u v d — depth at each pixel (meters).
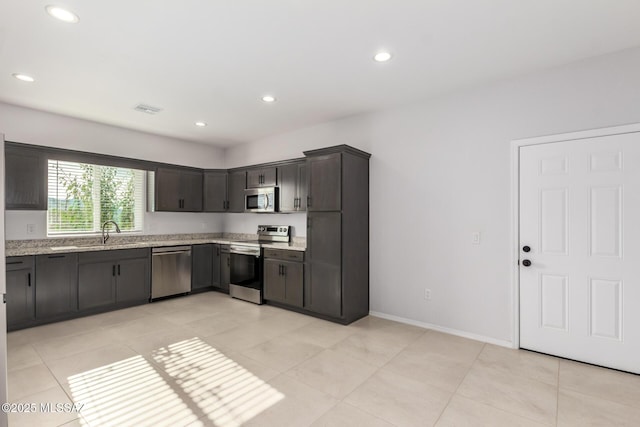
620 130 2.59
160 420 1.98
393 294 3.85
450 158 3.43
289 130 4.93
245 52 2.62
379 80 3.15
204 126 4.72
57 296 3.73
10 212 3.81
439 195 3.51
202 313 4.13
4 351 1.90
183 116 4.25
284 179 4.73
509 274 3.08
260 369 2.62
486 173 3.21
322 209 3.84
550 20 2.19
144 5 2.02
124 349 3.00
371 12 2.11
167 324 3.70
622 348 2.60
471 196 3.29
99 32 2.32
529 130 2.98
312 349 3.01
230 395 2.25
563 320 2.83
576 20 2.19
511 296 3.06
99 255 4.08
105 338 3.27
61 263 3.77
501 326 3.12
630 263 2.56
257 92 3.45
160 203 4.99
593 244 2.71
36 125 3.99
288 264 4.20
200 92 3.45
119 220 4.88
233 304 4.57
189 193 5.35
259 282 4.54
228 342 3.18
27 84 3.22
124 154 4.81
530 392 2.29
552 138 2.87
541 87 2.92
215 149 6.04
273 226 5.24
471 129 3.30
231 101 3.71
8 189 3.58
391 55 2.67
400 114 3.81
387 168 3.91
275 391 2.30
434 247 3.54
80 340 3.21
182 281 4.96
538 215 2.94
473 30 2.31
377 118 4.01
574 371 2.60
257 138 5.43
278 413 2.05
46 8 2.04
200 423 1.95
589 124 2.71
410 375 2.53
